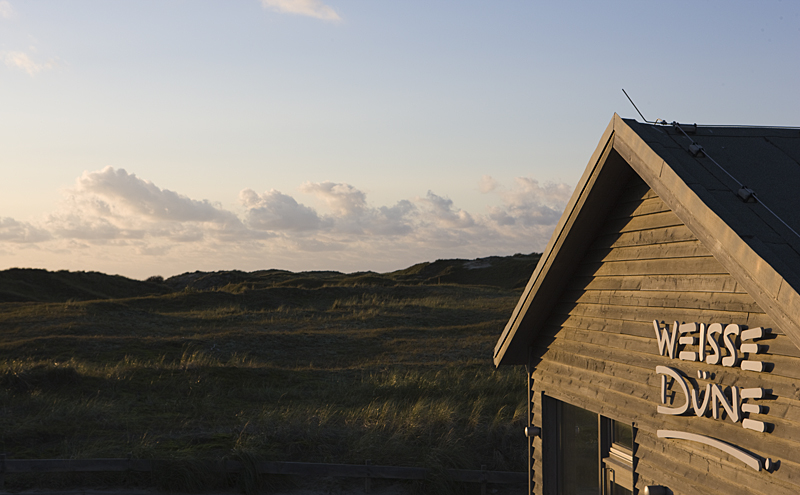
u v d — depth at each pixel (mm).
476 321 37062
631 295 7152
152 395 18234
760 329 4977
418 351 27812
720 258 4926
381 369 23891
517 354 10125
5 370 18047
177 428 15336
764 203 5293
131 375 20000
